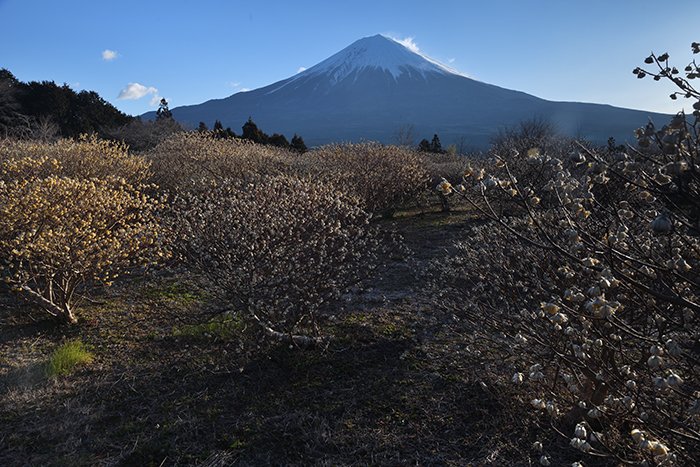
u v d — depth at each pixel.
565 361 2.67
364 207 9.02
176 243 4.82
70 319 4.89
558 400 3.09
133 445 3.04
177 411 3.41
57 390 3.67
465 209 11.87
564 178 2.14
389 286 6.09
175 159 9.98
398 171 10.68
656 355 1.79
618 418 2.33
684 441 2.05
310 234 4.76
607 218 2.59
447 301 4.60
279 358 4.14
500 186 2.12
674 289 2.11
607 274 1.80
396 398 3.56
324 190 6.21
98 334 4.66
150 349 4.34
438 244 8.48
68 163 8.13
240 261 4.09
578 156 1.93
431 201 13.17
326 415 3.38
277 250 4.11
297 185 5.98
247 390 3.69
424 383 3.75
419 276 6.41
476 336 3.88
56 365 3.94
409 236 9.16
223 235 4.17
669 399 2.29
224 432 3.18
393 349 4.33
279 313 4.08
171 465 2.88
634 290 2.22
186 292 5.73
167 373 3.93
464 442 3.08
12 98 26.38
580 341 2.44
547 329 2.95
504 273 3.89
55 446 3.03
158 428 3.21
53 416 3.34
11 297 5.53
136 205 6.04
